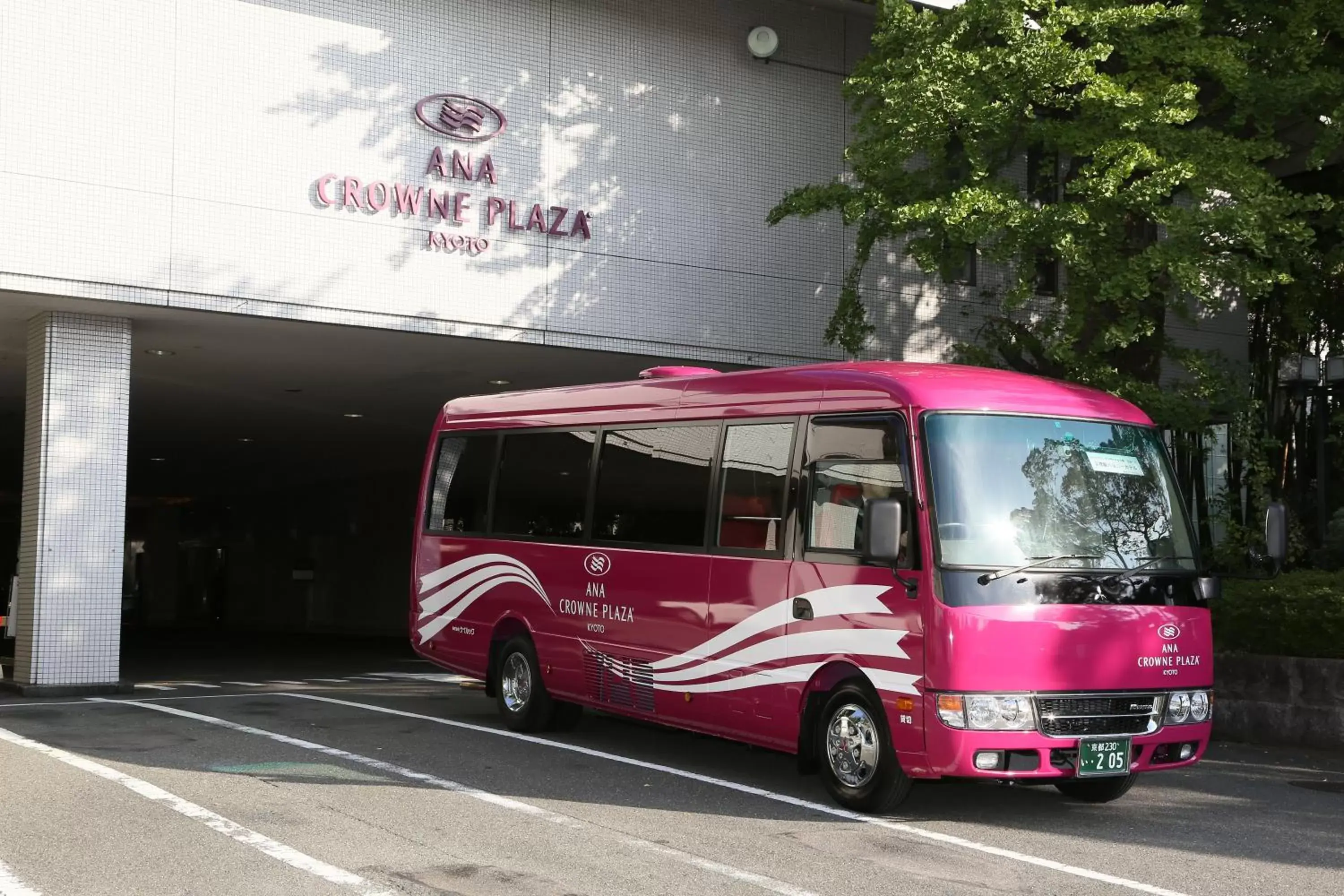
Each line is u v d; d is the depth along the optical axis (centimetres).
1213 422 1888
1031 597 858
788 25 1944
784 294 1917
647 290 1822
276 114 1608
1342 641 1260
